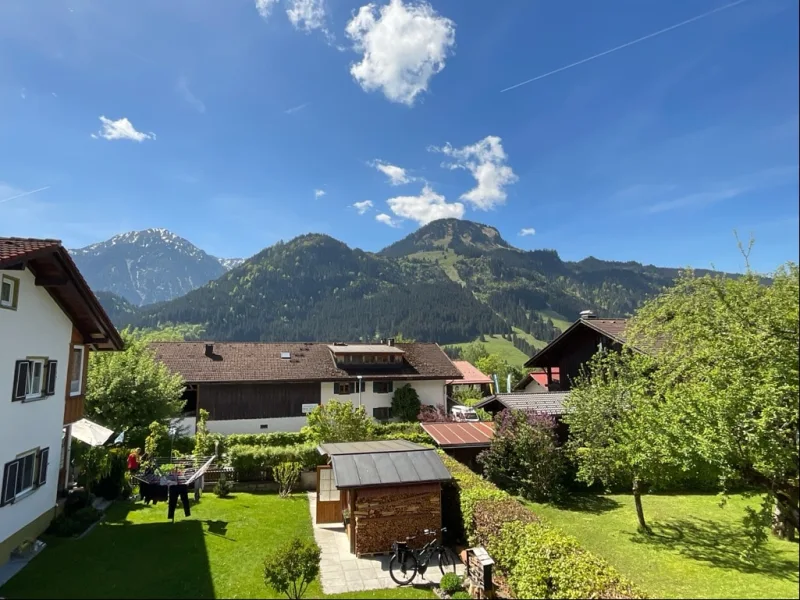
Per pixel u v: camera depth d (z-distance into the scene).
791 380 9.66
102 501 17.06
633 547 13.05
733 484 12.16
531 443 18.94
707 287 13.62
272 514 16.80
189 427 29.80
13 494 12.08
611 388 15.08
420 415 35.34
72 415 16.36
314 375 35.91
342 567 12.30
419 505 13.66
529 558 9.34
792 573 10.89
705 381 11.59
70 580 10.50
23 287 12.64
